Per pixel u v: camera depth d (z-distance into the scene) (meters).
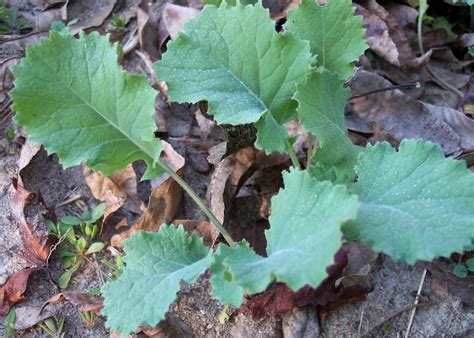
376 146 0.23
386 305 0.27
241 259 0.21
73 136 0.24
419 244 0.20
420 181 0.22
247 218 0.29
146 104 0.23
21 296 0.27
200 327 0.26
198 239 0.25
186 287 0.27
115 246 0.28
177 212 0.29
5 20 0.35
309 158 0.27
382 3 0.37
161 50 0.34
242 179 0.29
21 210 0.28
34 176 0.30
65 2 0.36
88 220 0.29
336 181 0.24
